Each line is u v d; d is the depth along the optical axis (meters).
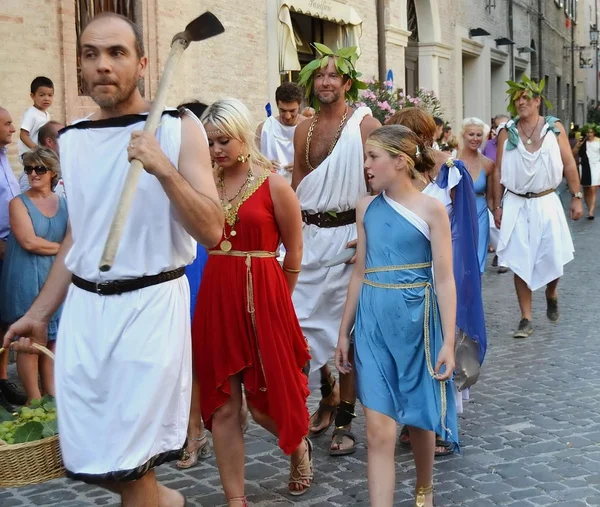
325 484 4.49
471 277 4.80
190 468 4.76
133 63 3.00
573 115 45.16
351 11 16.12
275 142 6.90
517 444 5.01
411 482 4.48
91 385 3.05
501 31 28.58
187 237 3.14
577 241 14.74
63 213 5.94
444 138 12.78
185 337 3.16
